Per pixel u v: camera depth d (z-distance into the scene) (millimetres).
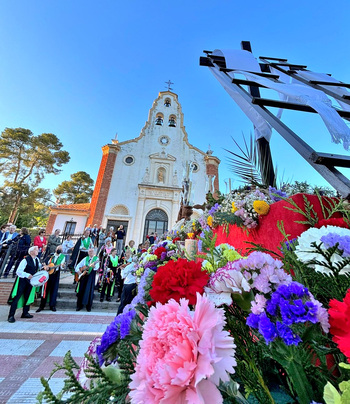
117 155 16938
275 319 512
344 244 600
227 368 457
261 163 2418
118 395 604
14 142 23094
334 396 381
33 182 23953
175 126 18875
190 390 432
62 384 2299
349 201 858
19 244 7152
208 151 18578
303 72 2297
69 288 6781
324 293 678
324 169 895
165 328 526
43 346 3271
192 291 657
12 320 4316
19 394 2111
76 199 32875
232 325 645
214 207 2396
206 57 2701
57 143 25250
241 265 627
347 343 430
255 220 1578
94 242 11117
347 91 1934
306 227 1097
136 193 16219
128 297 4406
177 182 16766
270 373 729
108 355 853
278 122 1230
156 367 465
